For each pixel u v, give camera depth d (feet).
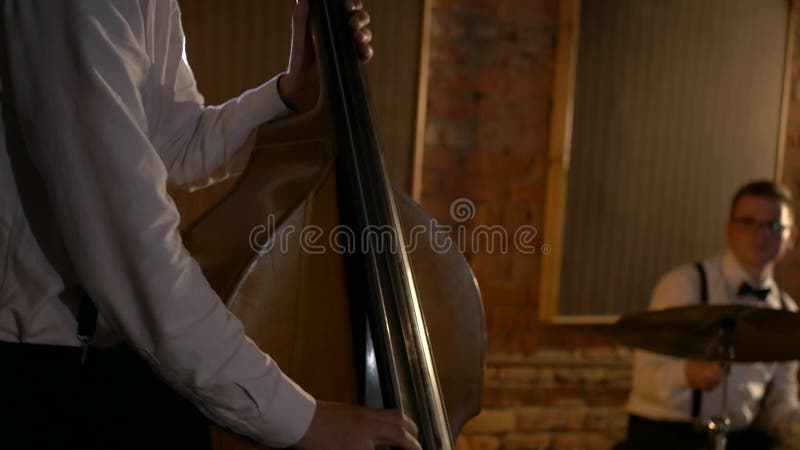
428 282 3.74
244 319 3.01
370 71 7.66
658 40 9.36
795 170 10.55
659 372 8.20
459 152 8.92
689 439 8.12
